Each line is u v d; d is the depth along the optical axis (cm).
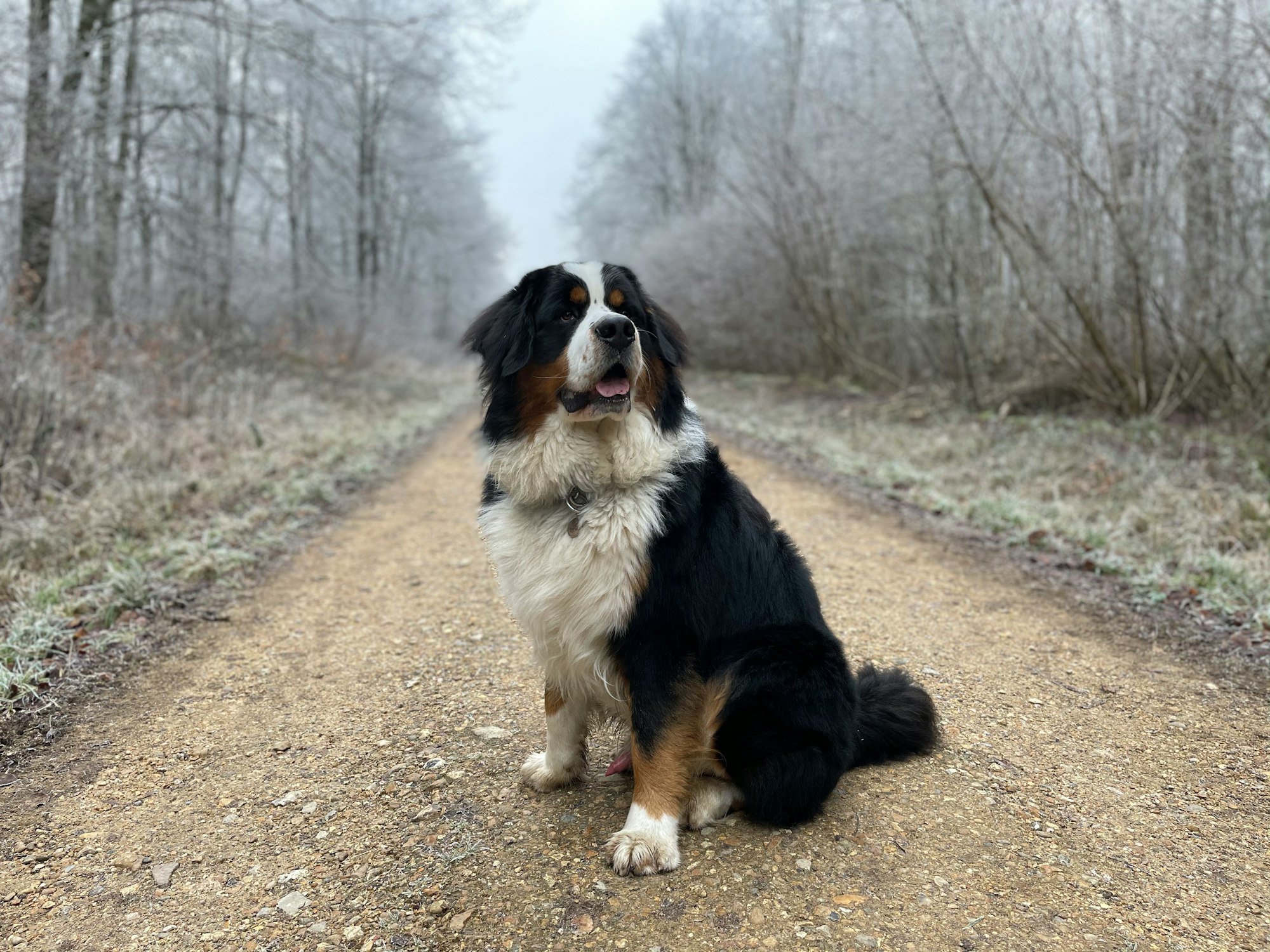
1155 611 502
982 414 1204
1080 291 1045
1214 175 916
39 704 379
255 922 244
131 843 284
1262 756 336
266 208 2908
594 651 275
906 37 1300
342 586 575
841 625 492
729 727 275
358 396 1628
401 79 2188
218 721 373
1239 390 979
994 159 1093
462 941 233
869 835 279
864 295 1722
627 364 264
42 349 875
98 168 1262
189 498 732
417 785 319
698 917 240
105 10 1348
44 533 573
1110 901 246
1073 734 356
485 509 302
